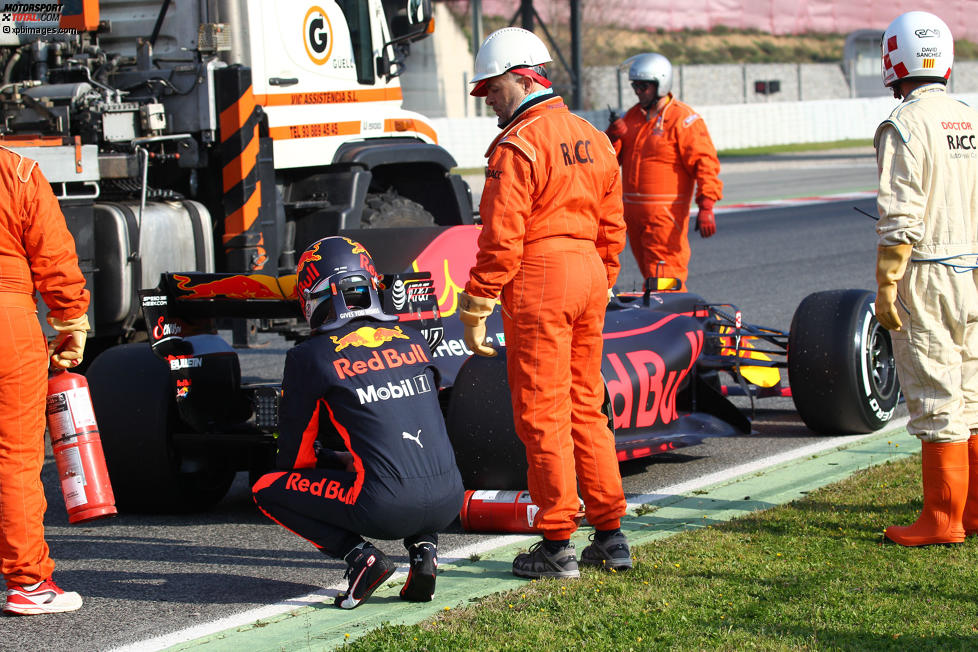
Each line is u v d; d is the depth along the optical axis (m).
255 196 24.38
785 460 19.06
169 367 16.69
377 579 12.55
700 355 20.66
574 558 13.37
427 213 28.39
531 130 12.82
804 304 20.53
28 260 13.01
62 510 17.89
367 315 12.99
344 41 27.30
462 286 17.94
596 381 13.65
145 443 16.58
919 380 14.07
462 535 15.68
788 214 62.72
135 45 26.12
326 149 26.81
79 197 20.83
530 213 12.89
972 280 14.04
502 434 15.56
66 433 13.70
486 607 12.43
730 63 162.50
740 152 117.25
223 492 17.94
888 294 13.73
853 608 12.02
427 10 27.95
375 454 12.30
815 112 128.88
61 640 12.27
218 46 23.97
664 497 17.05
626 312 18.84
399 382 12.69
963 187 13.90
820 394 20.03
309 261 13.10
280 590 13.79
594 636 11.38
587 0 147.00
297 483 12.81
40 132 23.16
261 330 24.30
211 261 24.14
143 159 22.42
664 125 26.86
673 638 11.27
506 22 136.12
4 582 14.38
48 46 24.55
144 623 12.75
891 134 13.77
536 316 12.93
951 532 14.12
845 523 15.10
